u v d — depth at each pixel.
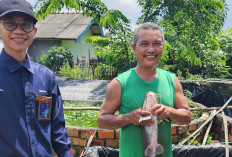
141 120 1.76
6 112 1.61
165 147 1.98
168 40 9.79
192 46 10.86
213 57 10.77
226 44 11.69
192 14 10.42
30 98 1.70
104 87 9.38
